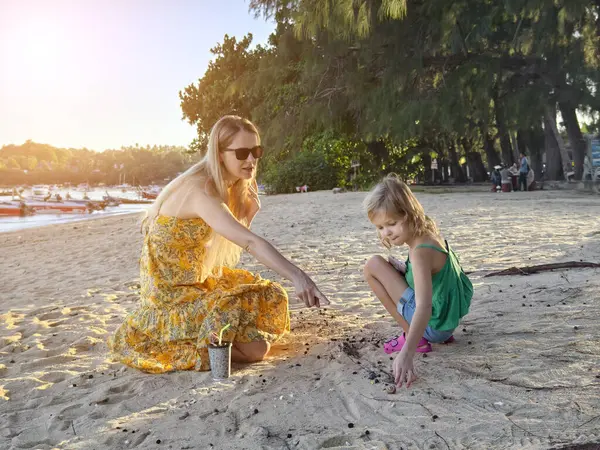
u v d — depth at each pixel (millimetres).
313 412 3045
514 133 36094
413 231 3424
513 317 4383
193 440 2809
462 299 3658
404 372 3082
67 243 13883
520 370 3348
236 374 3650
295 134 30094
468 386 3189
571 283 5188
